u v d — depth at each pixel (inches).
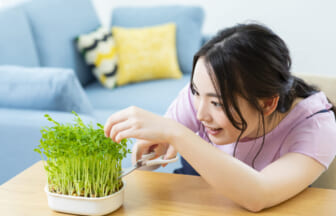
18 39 87.0
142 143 36.5
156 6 123.1
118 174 32.0
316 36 154.9
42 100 66.8
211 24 160.1
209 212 31.3
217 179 31.4
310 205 32.6
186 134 31.9
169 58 112.2
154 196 33.8
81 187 30.5
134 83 109.7
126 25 121.4
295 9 153.7
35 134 63.3
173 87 104.3
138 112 31.9
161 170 63.4
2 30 83.4
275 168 33.8
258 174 32.2
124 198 33.4
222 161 31.5
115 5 158.1
